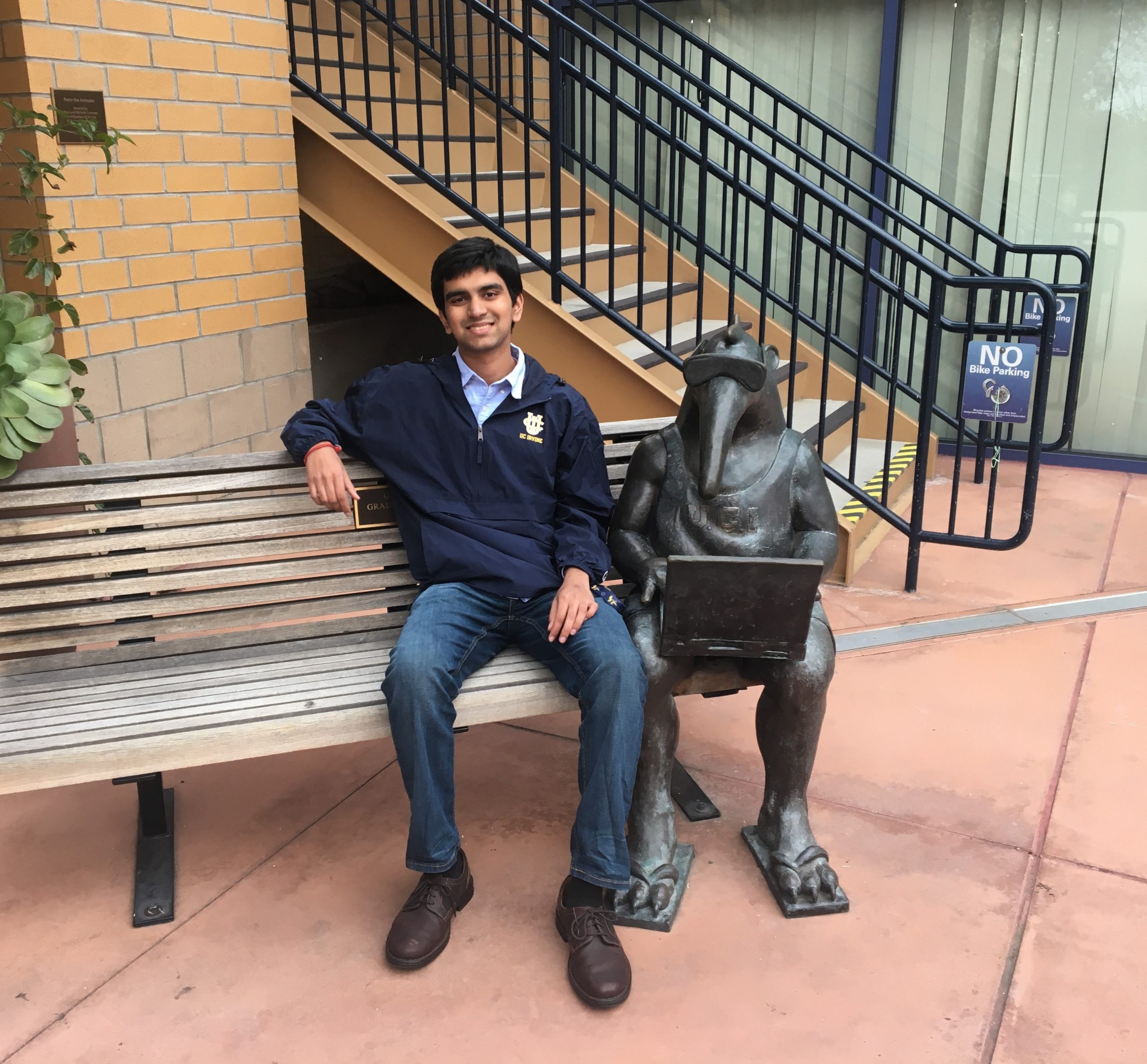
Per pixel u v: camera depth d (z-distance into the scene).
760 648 2.12
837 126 6.16
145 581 2.31
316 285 5.77
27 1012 1.93
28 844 2.47
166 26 3.74
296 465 2.40
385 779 2.76
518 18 6.12
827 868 2.25
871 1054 1.83
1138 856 2.40
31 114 2.98
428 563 2.28
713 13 6.26
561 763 2.85
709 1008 1.95
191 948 2.11
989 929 2.16
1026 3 5.57
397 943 2.03
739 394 2.15
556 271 4.25
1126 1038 1.87
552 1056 1.83
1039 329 3.88
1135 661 3.41
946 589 4.07
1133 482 5.71
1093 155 5.68
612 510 2.43
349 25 5.75
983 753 2.85
